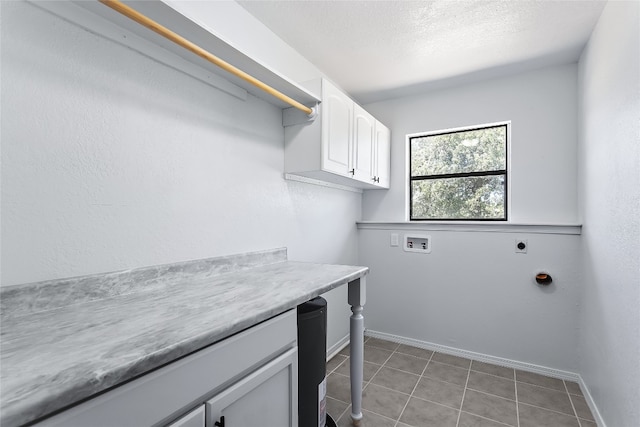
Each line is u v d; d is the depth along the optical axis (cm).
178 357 71
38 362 60
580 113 221
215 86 151
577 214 229
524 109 248
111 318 86
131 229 118
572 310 225
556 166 237
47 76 95
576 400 196
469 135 278
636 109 124
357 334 167
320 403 148
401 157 298
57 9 96
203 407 77
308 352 142
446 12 175
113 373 57
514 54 220
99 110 108
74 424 54
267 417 100
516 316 243
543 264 235
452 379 221
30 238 92
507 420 175
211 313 90
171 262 132
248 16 174
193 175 142
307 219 225
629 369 132
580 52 217
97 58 108
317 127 188
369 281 303
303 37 198
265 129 185
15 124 89
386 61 229
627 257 134
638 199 123
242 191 169
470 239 260
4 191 87
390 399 195
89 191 106
